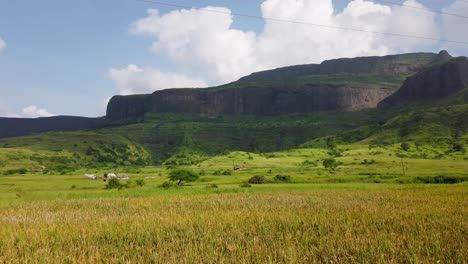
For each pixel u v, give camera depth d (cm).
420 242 1436
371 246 1363
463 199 3566
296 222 2056
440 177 8912
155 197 4647
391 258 1247
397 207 2892
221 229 1852
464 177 8794
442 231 1692
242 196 4603
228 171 14100
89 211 3122
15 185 8906
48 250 1419
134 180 10906
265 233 1725
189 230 1805
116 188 7825
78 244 1548
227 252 1372
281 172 13825
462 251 1288
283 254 1260
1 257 1360
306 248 1380
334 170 13925
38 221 2412
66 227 2011
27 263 1286
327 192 5138
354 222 2041
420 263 1170
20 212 3144
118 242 1595
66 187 8356
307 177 9888
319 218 2205
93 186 8531
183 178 8900
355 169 14075
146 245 1542
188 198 4384
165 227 1927
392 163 15825
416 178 8975
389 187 6188
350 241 1465
